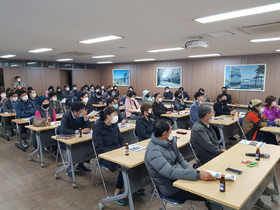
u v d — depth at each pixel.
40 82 12.68
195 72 10.72
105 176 3.84
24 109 5.39
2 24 3.91
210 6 2.89
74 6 2.93
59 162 4.50
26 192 3.27
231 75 9.59
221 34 4.75
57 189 3.37
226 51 7.89
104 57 10.16
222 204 1.74
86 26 4.05
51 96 6.34
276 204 2.90
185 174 1.96
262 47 6.78
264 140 4.27
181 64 11.18
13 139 6.21
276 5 2.82
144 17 3.46
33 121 4.34
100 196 3.16
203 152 2.91
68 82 14.73
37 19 3.57
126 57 10.17
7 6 2.93
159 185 2.23
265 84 8.74
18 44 6.26
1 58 10.98
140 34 4.79
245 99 9.30
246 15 3.28
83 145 3.57
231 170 2.13
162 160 2.11
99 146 3.12
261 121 4.26
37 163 4.45
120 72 14.08
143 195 3.16
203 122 2.98
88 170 4.02
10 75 11.47
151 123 3.97
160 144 2.23
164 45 6.38
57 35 4.92
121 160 2.50
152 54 8.84
